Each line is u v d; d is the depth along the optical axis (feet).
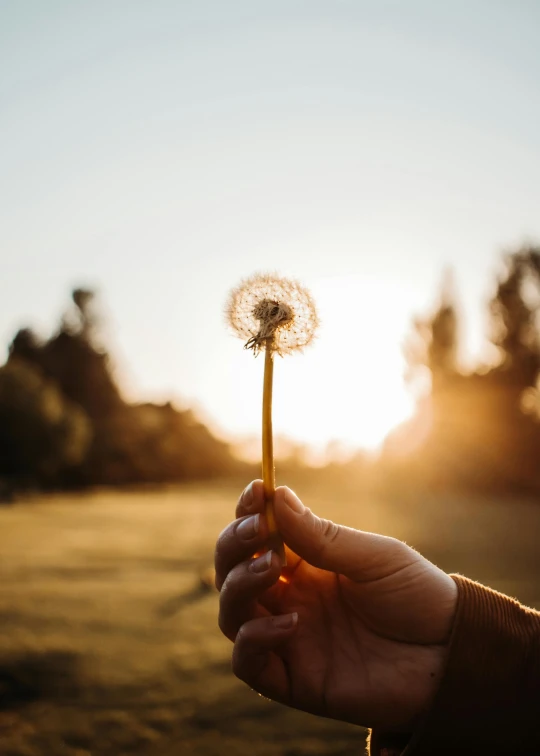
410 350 191.52
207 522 96.94
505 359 176.65
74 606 33.99
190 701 20.03
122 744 16.96
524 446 176.55
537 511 126.62
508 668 3.77
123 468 251.80
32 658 24.27
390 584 4.32
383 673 4.32
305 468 282.97
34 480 184.75
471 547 62.95
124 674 22.58
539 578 43.01
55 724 18.26
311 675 4.45
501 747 3.71
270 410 4.26
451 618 4.22
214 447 321.93
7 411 174.60
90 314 260.42
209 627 29.35
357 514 109.09
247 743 16.99
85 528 84.79
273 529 4.29
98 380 259.60
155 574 45.47
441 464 190.70
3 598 36.14
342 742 17.06
